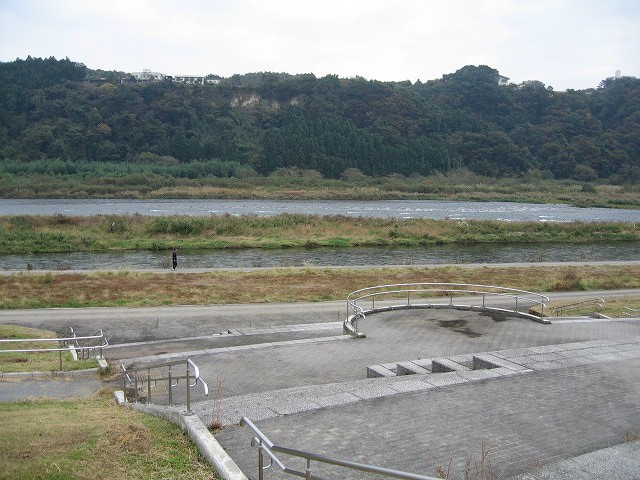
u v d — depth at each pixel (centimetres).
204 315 2373
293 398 986
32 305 2531
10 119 17700
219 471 637
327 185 14888
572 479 647
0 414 927
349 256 4753
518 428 815
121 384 1338
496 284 3278
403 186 14950
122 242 5119
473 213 9462
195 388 1238
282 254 4822
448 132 19788
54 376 1412
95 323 2209
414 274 3525
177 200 11969
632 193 14800
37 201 11175
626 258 4969
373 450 732
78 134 16800
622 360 1208
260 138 18512
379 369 1307
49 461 650
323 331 1953
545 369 1131
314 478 536
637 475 658
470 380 1052
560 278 3453
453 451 732
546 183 16588
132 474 634
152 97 18925
